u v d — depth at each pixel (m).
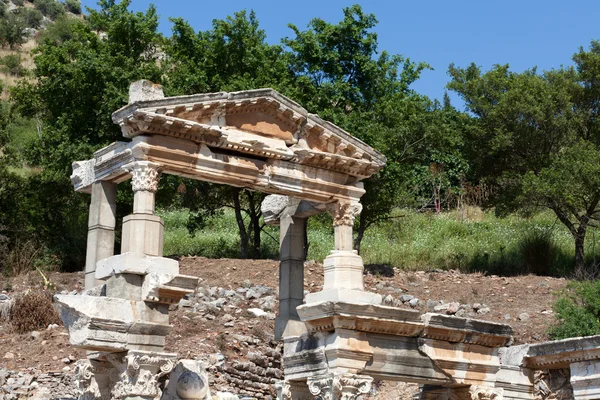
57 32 92.62
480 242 41.06
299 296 22.19
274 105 21.12
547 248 37.16
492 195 40.50
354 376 18.56
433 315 19.58
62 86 35.91
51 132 35.69
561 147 37.62
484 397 20.36
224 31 36.66
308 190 21.58
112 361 18.41
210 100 20.08
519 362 23.08
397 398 27.70
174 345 26.27
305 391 20.17
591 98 39.28
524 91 37.88
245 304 30.39
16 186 37.88
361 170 22.20
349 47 37.47
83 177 21.09
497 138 37.44
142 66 36.38
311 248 39.91
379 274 35.09
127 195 34.84
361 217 36.12
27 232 36.88
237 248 39.31
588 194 34.62
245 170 20.73
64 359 25.69
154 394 18.11
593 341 21.14
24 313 28.12
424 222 45.78
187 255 37.81
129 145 19.64
